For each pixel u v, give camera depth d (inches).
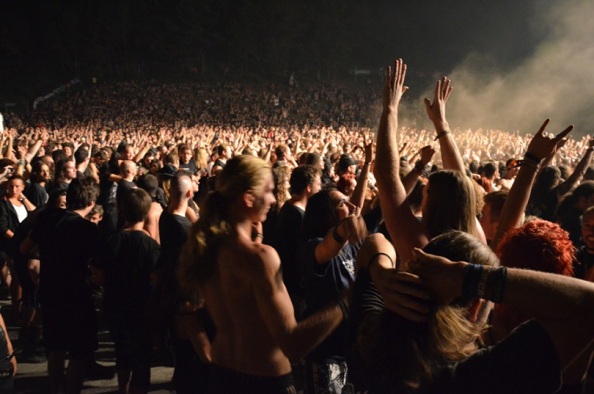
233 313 110.7
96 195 223.0
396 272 67.7
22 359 276.4
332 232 143.6
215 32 2682.1
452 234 71.9
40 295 219.1
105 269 212.2
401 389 68.1
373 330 70.6
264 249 108.2
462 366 67.1
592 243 157.8
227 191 112.2
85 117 2304.4
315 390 158.4
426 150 156.0
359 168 410.3
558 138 113.3
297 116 2415.1
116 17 2630.4
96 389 245.6
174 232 210.8
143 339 209.0
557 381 64.9
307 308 163.5
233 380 110.6
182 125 2204.7
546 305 61.6
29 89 2524.6
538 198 270.7
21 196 319.6
